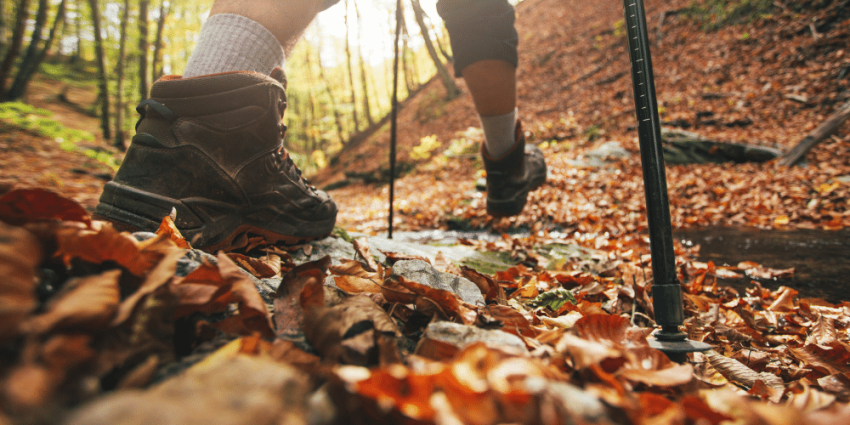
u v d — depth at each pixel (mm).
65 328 345
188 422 245
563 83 14852
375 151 17812
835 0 10188
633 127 9953
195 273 531
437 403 335
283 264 1313
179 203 1084
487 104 1658
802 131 7367
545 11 20562
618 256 2689
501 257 2451
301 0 1257
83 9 11562
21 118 6871
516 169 1922
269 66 1271
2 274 303
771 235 3582
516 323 774
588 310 1217
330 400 349
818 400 520
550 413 334
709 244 3389
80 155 7156
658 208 827
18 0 9180
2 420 231
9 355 308
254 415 265
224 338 530
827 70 8812
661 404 460
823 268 2463
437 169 11844
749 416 381
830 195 4586
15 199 460
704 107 9578
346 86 32625
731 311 1548
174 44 14797
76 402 300
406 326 736
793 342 1283
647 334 1061
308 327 538
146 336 442
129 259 477
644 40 864
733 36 11531
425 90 22797
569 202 5352
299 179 1476
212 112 1108
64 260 478
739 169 6410
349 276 843
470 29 1508
